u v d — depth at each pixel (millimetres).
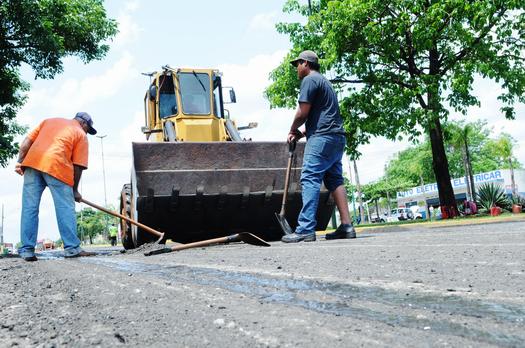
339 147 5121
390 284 1655
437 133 17328
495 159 57656
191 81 8023
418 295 1416
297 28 17281
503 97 15773
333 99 5102
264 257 3180
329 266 2346
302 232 5090
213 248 5211
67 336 1104
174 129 7590
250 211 6660
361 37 16219
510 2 14242
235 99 8352
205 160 6438
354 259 2588
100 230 96125
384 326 1043
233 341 986
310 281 1854
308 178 5082
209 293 1681
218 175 6441
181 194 6281
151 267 2990
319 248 3607
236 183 6492
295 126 5180
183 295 1661
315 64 5156
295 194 6668
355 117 16469
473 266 1976
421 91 15133
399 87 16375
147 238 6594
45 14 16359
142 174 6227
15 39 16125
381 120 15891
